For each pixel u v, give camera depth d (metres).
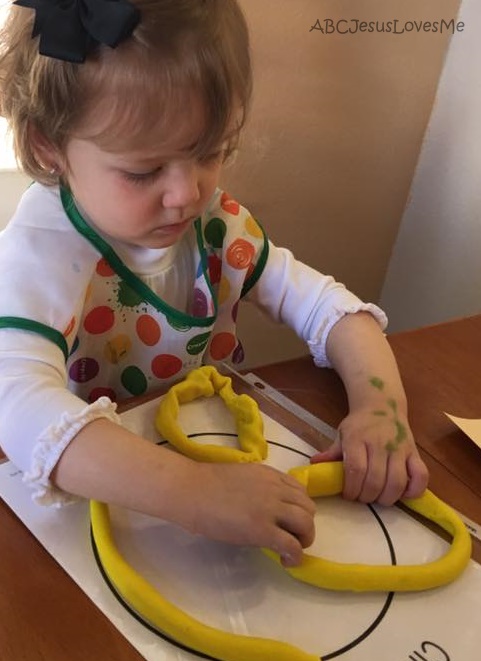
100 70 0.51
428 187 1.24
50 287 0.59
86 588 0.43
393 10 1.04
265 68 0.97
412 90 1.15
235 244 0.74
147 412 0.58
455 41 1.13
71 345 0.61
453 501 0.55
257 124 1.01
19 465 0.49
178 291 0.72
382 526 0.51
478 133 1.13
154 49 0.51
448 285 1.24
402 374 0.69
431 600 0.46
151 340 0.70
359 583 0.45
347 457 0.54
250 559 0.47
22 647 0.39
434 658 0.42
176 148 0.53
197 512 0.46
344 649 0.42
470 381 0.69
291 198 1.12
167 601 0.42
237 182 1.04
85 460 0.48
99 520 0.46
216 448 0.54
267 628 0.43
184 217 0.58
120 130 0.52
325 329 0.69
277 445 0.57
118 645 0.40
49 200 0.63
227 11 0.56
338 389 0.65
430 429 0.62
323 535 0.50
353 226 1.23
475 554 0.50
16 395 0.51
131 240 0.60
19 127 0.59
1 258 0.60
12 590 0.42
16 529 0.46
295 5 0.95
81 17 0.50
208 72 0.53
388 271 1.35
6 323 0.55
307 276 0.74
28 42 0.56
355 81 1.07
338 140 1.11
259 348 1.25
